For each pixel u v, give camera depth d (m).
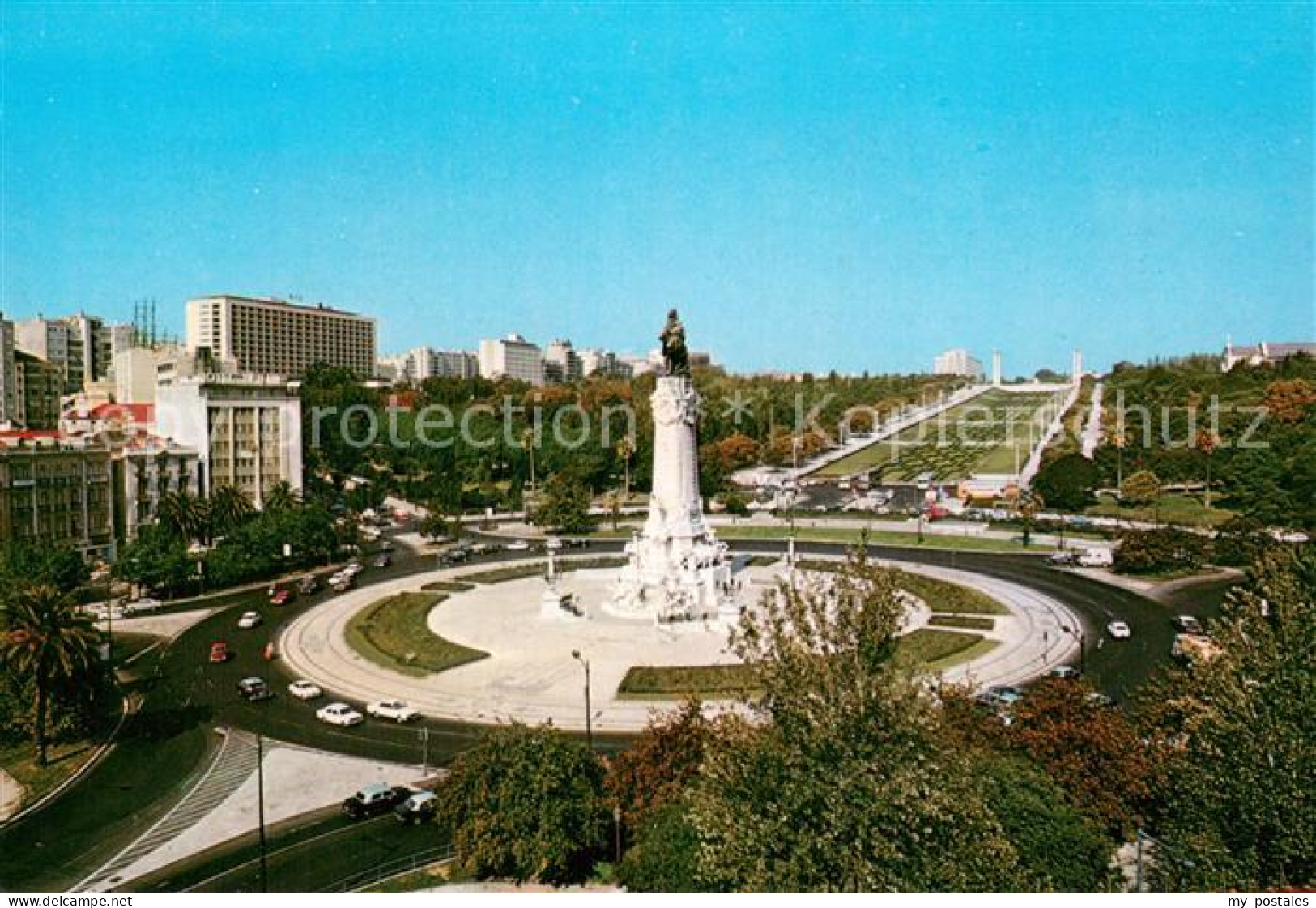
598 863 55.62
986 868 38.50
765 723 43.69
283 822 63.75
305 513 154.88
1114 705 82.94
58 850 60.56
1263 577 51.41
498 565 156.50
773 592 42.31
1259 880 40.75
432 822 63.28
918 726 36.78
